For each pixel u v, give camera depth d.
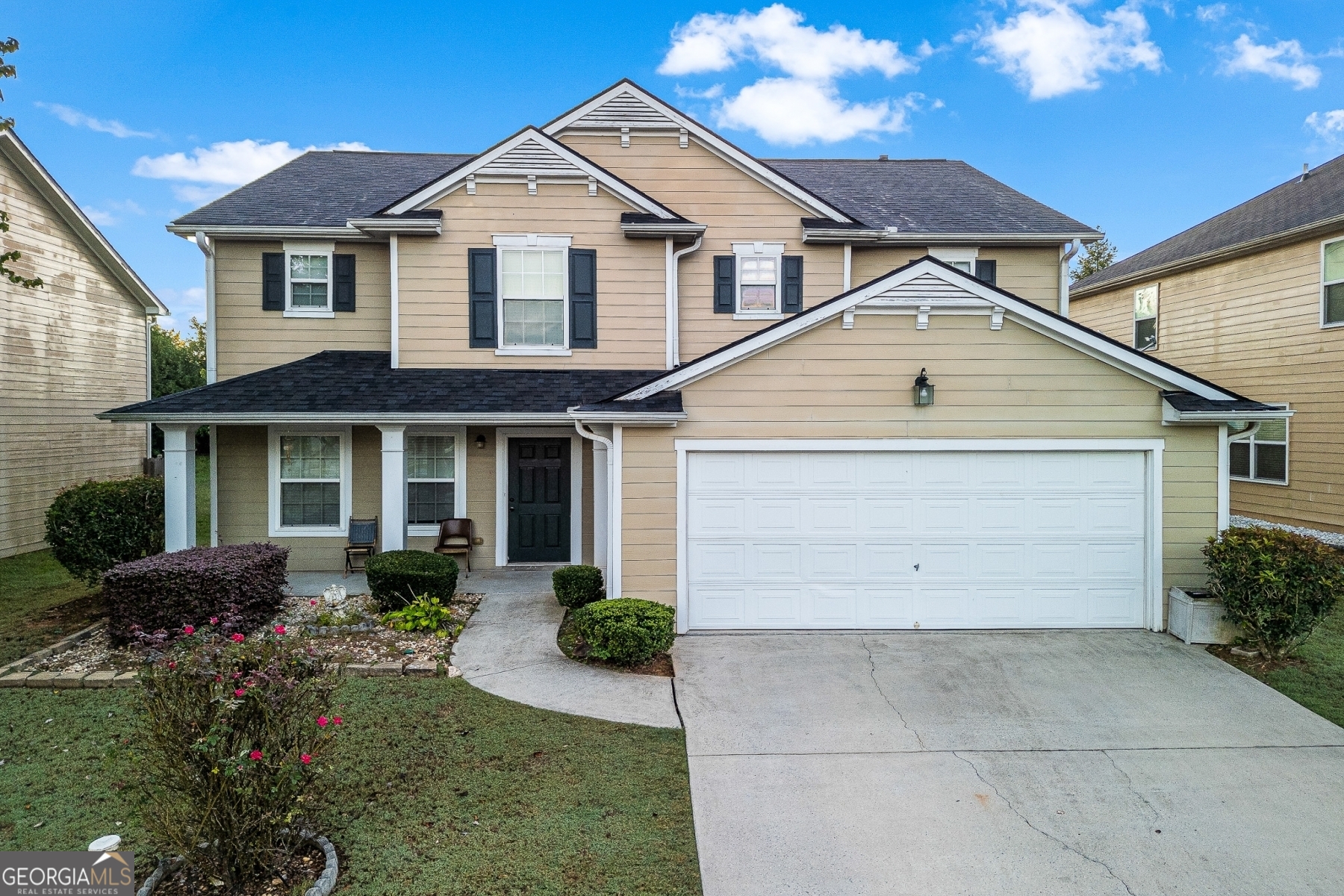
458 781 5.00
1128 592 8.56
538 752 5.47
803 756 5.50
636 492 8.41
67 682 6.60
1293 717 6.23
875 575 8.55
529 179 11.31
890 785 5.09
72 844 4.14
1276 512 14.38
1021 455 8.52
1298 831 4.56
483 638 8.20
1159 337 17.61
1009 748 5.68
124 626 7.50
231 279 11.88
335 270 12.03
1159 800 4.93
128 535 9.73
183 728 3.62
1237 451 15.48
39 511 13.86
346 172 14.15
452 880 3.88
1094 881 4.05
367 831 4.35
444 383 10.88
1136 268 18.31
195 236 11.65
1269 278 14.42
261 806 3.69
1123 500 8.53
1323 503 13.25
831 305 8.30
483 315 11.33
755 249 12.14
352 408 10.01
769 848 4.30
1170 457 8.47
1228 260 15.43
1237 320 15.22
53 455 14.27
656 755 5.48
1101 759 5.51
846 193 14.42
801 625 8.54
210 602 7.58
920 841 4.40
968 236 12.60
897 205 13.83
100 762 5.15
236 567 7.75
